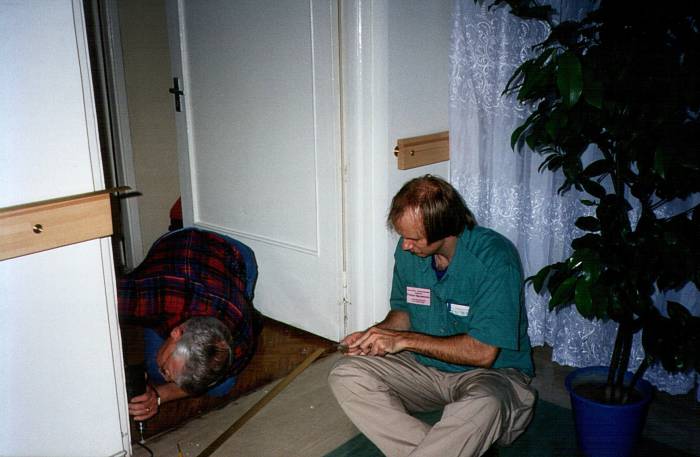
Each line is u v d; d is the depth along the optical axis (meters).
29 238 1.47
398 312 1.97
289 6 2.41
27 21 1.42
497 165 2.39
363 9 2.22
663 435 1.97
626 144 1.61
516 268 1.73
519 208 2.41
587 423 1.79
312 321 2.71
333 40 2.29
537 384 2.29
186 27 2.86
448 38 2.54
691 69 1.49
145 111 3.51
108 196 1.60
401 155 2.41
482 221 2.53
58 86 1.49
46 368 1.58
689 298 2.09
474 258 1.74
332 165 2.43
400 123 2.41
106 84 3.29
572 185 2.24
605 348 2.29
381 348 1.73
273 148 2.64
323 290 2.62
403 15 2.31
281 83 2.53
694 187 1.56
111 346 1.71
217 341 1.75
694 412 2.11
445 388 1.83
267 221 2.78
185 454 1.86
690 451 1.88
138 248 3.61
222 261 2.14
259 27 2.54
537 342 2.49
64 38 1.48
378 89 2.31
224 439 1.73
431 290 1.85
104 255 1.65
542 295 2.44
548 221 2.35
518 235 2.44
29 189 1.48
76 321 1.61
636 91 1.54
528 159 2.35
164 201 3.71
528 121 1.79
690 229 1.55
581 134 1.71
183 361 1.71
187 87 2.94
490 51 2.32
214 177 2.97
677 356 1.56
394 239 2.50
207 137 2.93
